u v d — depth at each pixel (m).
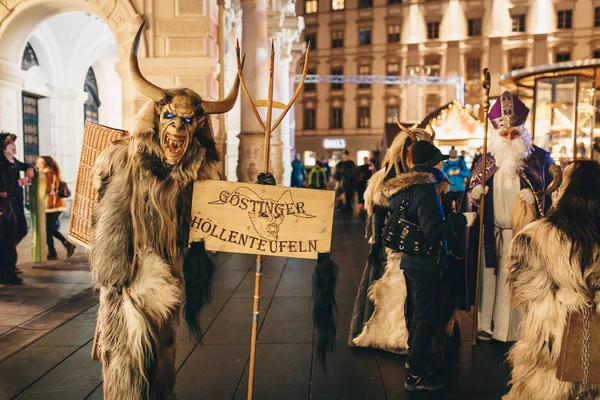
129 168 2.72
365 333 4.21
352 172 17.05
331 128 52.12
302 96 52.59
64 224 12.44
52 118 13.53
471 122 18.16
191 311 2.96
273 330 4.72
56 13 9.77
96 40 13.94
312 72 52.53
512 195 4.33
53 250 8.18
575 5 46.12
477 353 4.21
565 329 2.56
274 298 5.79
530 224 2.73
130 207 2.71
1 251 6.44
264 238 2.87
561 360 2.56
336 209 17.33
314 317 2.91
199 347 4.30
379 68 50.59
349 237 10.83
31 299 5.84
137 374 2.66
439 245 3.41
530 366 2.71
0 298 5.88
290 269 7.33
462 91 39.06
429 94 49.09
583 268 2.54
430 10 48.91
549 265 2.59
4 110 9.86
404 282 4.08
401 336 4.10
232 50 15.61
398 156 3.83
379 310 4.16
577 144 13.38
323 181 18.08
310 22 52.12
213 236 2.88
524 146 4.34
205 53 9.10
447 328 4.24
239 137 10.84
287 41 18.62
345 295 5.98
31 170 6.91
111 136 3.45
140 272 2.71
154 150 2.74
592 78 13.23
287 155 18.59
